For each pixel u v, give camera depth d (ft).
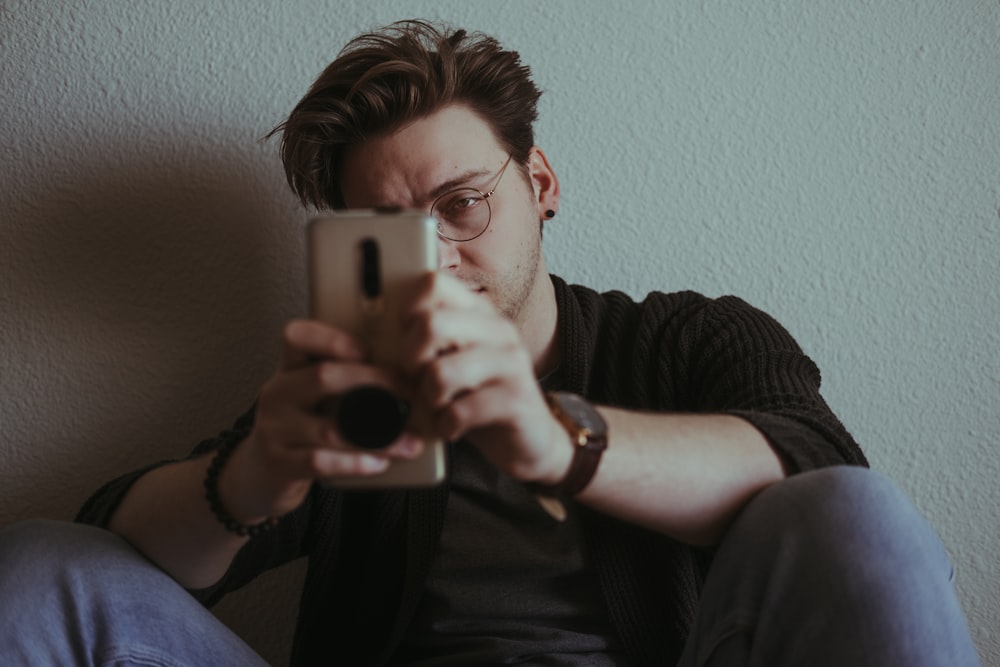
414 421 1.95
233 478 2.47
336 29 4.14
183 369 4.21
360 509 3.56
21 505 4.22
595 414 2.31
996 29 3.96
